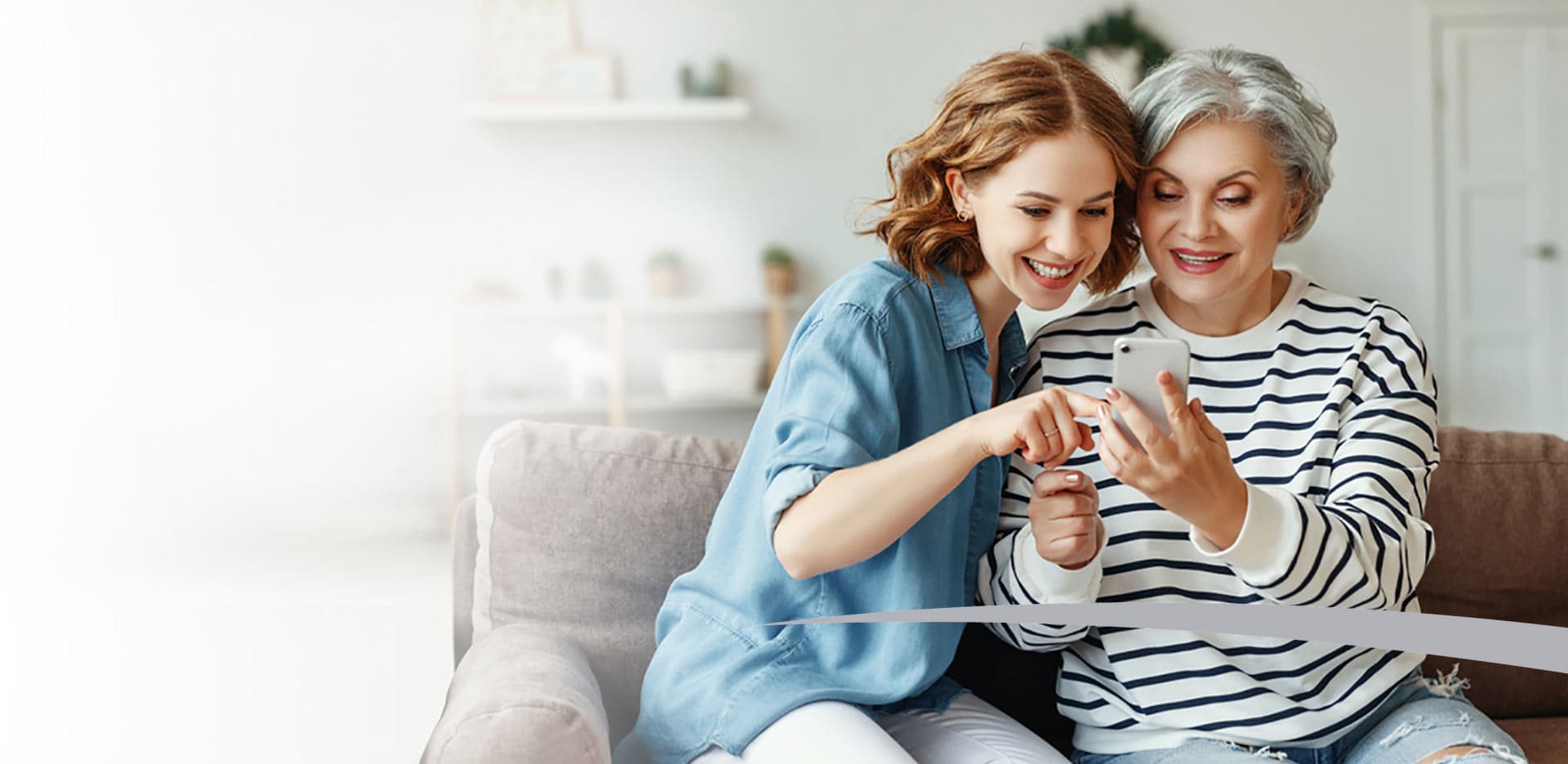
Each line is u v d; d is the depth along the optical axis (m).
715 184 5.54
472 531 1.47
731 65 5.50
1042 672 1.32
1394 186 5.66
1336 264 5.68
